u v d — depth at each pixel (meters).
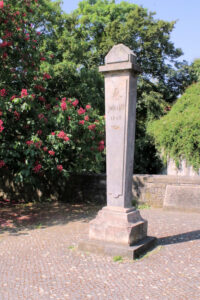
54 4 12.91
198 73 17.16
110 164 4.97
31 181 7.59
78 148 8.34
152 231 6.08
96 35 18.25
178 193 8.24
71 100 8.12
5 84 8.17
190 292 3.50
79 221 7.32
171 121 11.52
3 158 7.48
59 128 7.98
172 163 11.31
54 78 10.68
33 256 4.84
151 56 16.97
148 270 4.13
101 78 13.06
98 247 4.78
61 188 10.13
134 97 4.96
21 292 3.62
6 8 7.67
